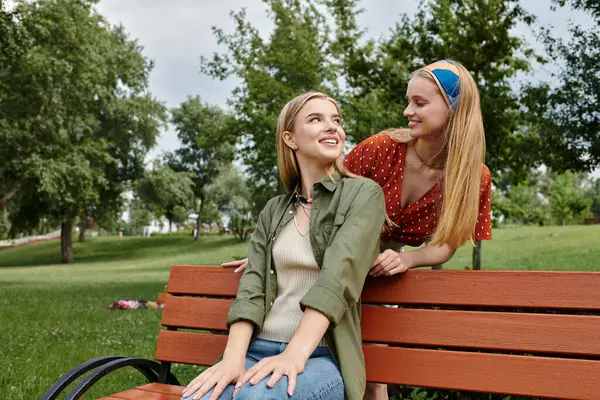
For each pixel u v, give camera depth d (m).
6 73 18.27
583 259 17.39
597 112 8.79
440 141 2.38
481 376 2.10
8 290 16.33
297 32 14.13
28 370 5.12
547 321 2.05
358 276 2.05
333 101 2.39
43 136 19.86
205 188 54.75
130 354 5.99
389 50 9.57
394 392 3.00
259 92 14.23
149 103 33.59
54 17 18.58
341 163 2.42
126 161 38.00
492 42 8.85
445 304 2.22
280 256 2.25
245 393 1.79
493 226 38.69
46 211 31.66
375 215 2.17
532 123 9.42
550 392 2.00
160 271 28.09
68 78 18.81
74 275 26.12
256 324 2.12
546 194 55.12
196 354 2.58
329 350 2.06
